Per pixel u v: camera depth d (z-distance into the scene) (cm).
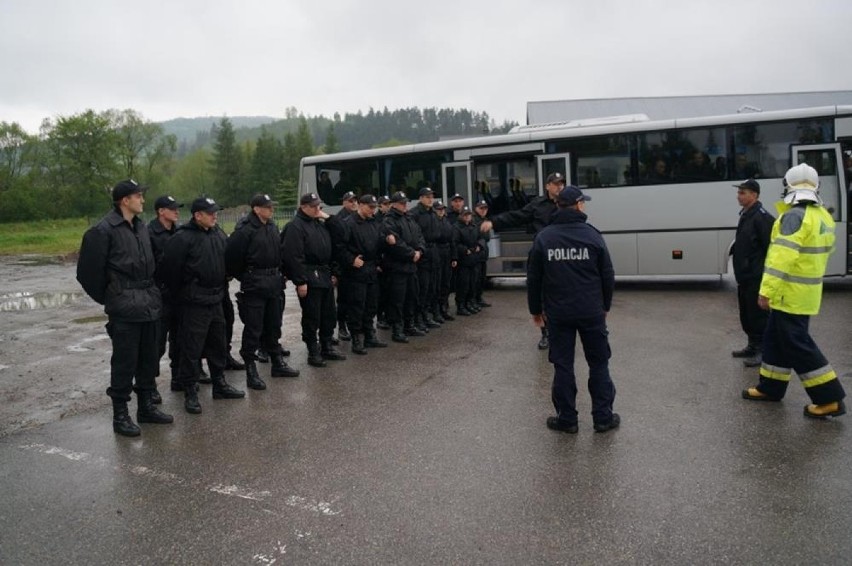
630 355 780
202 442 539
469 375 716
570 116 2827
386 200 979
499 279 1543
